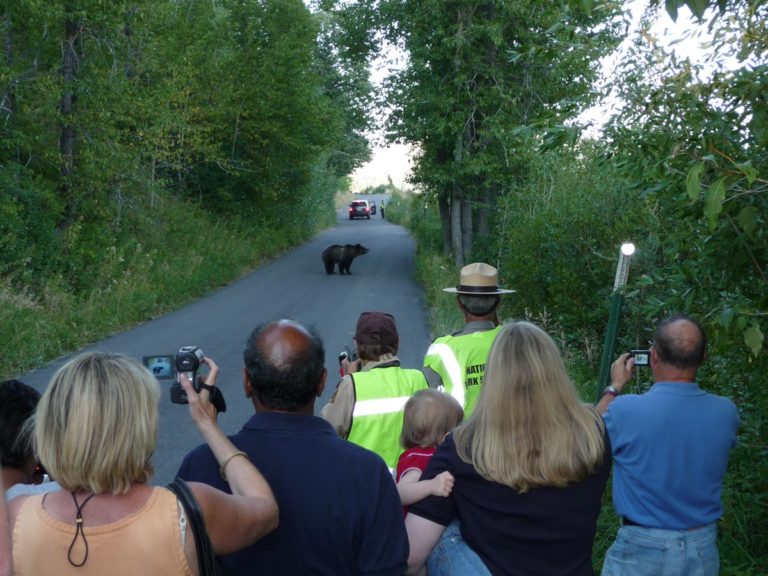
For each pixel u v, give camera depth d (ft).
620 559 11.42
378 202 289.33
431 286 75.46
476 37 80.38
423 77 84.28
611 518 18.40
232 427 30.53
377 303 67.51
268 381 9.01
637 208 36.65
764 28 14.19
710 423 11.14
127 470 7.25
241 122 105.50
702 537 11.08
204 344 48.11
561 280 40.81
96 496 7.29
